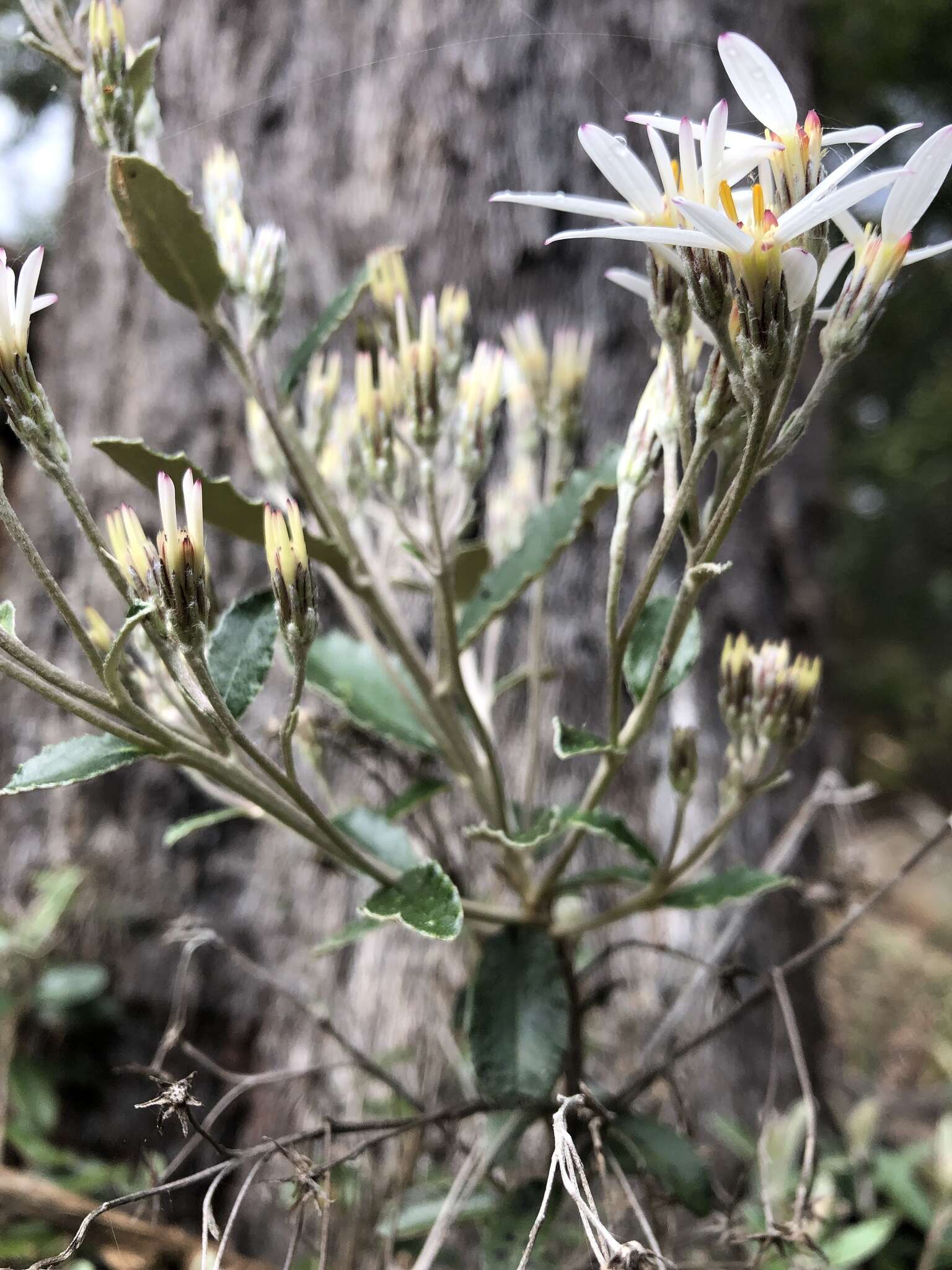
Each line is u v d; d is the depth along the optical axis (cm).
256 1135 22
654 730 23
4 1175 14
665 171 10
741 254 9
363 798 21
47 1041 21
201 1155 20
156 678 12
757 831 25
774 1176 17
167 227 12
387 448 12
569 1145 10
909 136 22
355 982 21
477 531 22
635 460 11
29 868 24
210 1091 22
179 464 12
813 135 9
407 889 11
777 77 9
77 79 13
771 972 13
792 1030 13
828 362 10
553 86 25
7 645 10
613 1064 18
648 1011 20
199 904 23
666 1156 12
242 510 12
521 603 23
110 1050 22
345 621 22
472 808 20
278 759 16
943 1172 18
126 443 11
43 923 21
